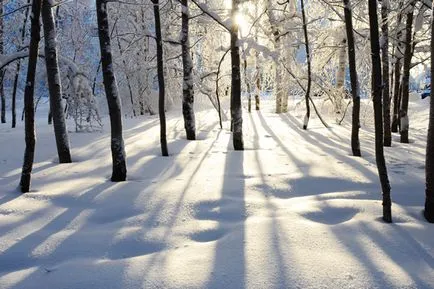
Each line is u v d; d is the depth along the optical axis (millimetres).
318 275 3461
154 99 24844
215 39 17844
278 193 6066
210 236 4512
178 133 13289
